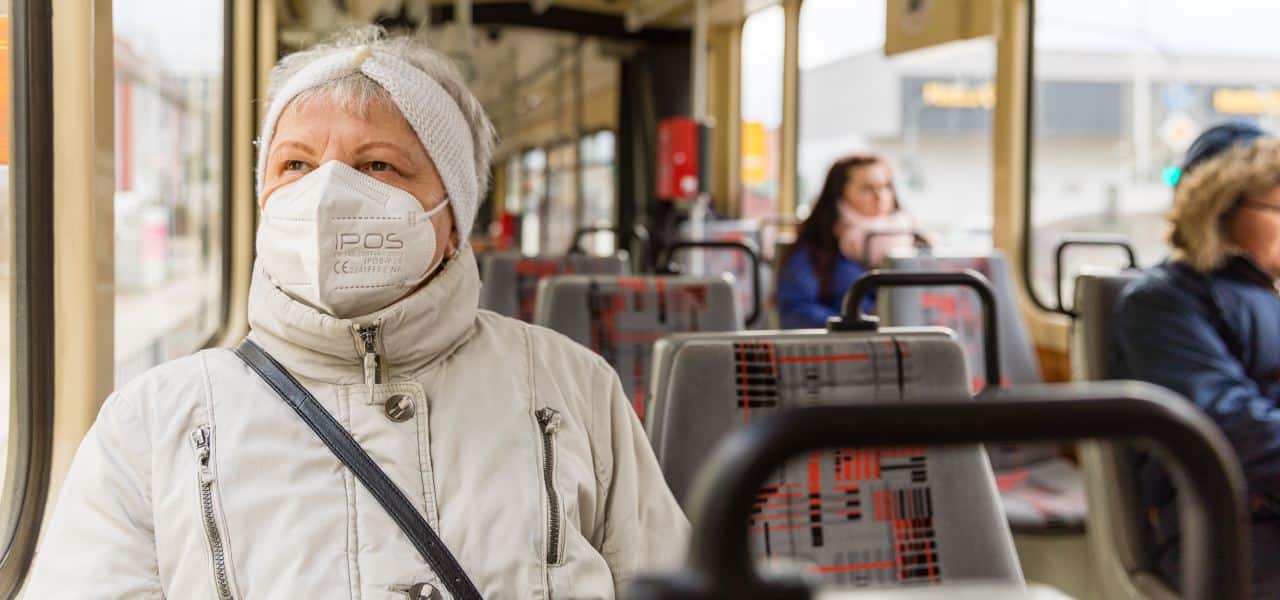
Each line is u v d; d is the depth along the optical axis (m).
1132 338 2.54
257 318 1.42
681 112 9.86
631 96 10.08
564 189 13.68
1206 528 0.52
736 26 8.52
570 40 10.38
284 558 1.31
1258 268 2.46
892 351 1.86
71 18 2.06
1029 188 4.65
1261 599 2.26
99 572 1.30
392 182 1.43
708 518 0.44
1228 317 2.45
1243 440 2.32
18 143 2.02
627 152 10.16
